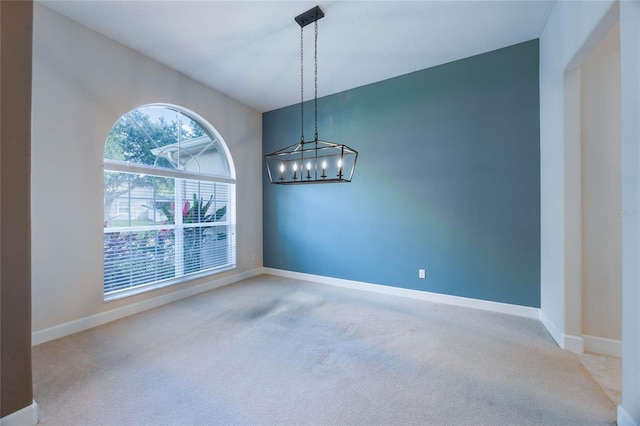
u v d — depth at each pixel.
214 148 4.11
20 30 1.42
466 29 2.65
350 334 2.49
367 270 3.85
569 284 2.19
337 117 4.07
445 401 1.61
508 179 2.95
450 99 3.25
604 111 2.15
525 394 1.66
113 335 2.46
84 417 1.48
